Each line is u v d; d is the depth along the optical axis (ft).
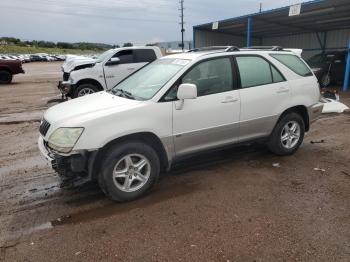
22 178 16.55
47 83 69.00
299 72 18.79
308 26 69.46
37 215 12.90
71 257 10.30
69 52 314.76
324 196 14.01
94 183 15.74
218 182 15.53
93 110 13.56
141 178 14.01
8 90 55.57
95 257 10.26
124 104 13.85
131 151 13.48
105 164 13.12
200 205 13.37
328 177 15.98
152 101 13.96
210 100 15.20
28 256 10.39
